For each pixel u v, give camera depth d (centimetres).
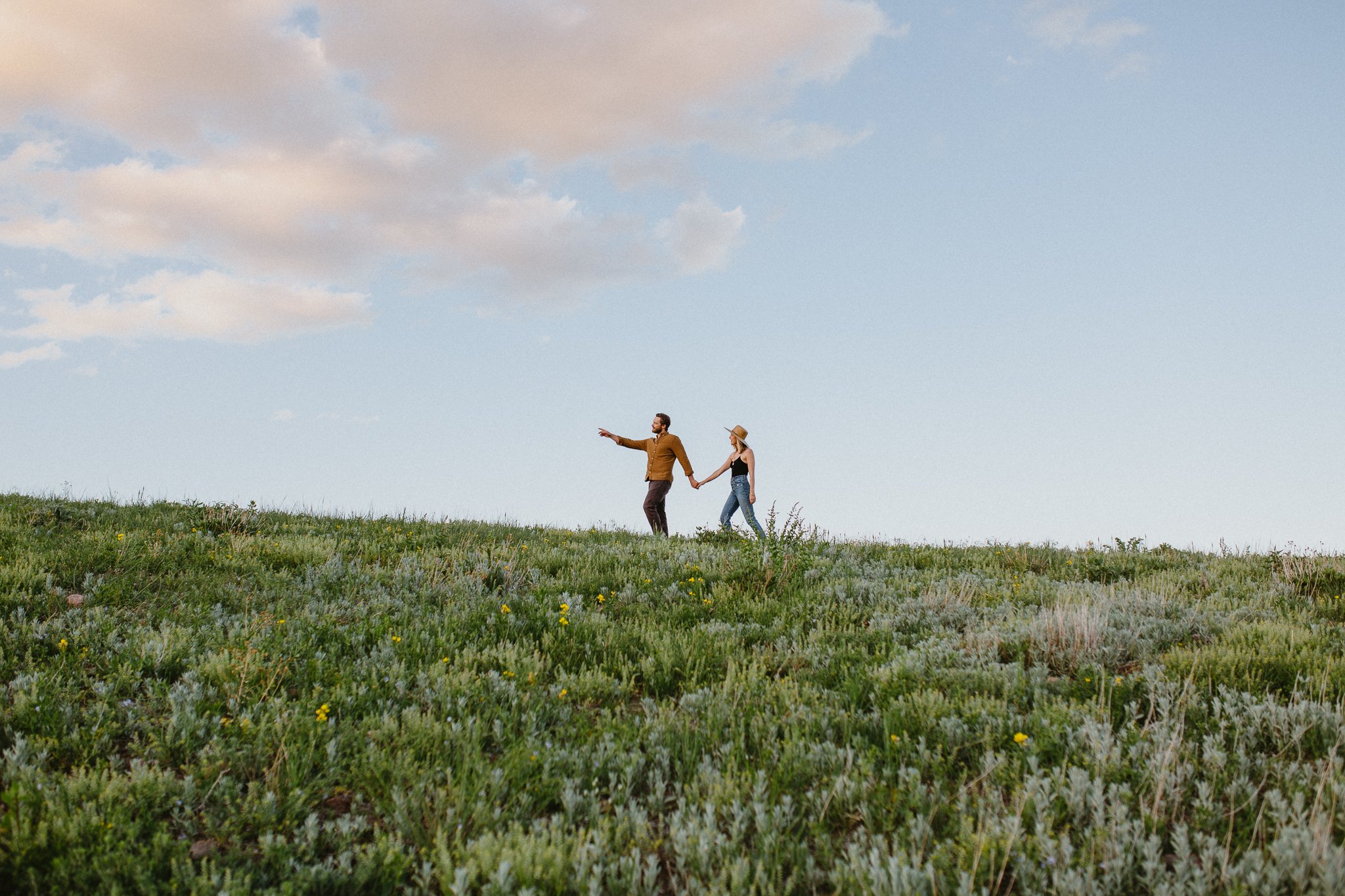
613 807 370
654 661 571
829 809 359
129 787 354
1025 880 291
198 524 1018
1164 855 322
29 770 353
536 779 384
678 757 417
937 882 290
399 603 721
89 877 292
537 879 296
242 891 282
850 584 877
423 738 414
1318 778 366
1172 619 708
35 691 440
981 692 511
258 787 366
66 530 936
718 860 314
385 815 357
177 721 421
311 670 521
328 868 309
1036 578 932
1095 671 529
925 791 363
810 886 303
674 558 1016
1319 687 487
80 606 651
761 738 433
